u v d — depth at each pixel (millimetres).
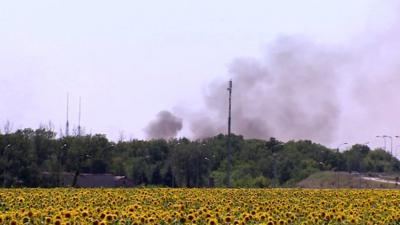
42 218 33906
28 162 133000
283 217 35531
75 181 133000
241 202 45875
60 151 141625
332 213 35844
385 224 34750
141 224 32344
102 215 33781
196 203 45781
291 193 60125
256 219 34500
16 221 31594
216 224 32344
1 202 44469
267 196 55625
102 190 59750
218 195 54656
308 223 34031
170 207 42031
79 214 34125
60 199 46688
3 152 132125
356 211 38438
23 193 53719
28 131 141375
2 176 128875
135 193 55281
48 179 132500
